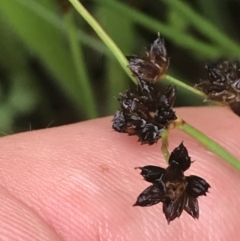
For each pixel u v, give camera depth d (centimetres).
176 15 11
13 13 11
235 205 9
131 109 7
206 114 9
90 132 9
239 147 9
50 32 11
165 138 7
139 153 9
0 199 7
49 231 7
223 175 9
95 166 8
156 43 8
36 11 10
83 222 8
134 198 8
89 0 12
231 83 8
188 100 12
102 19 11
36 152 9
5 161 8
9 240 7
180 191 7
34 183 8
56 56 11
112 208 8
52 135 9
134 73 7
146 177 7
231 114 9
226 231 9
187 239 8
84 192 8
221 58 11
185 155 7
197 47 10
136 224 8
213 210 9
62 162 8
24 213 7
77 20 11
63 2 9
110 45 8
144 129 7
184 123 7
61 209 8
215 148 7
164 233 8
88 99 10
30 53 12
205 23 10
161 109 7
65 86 12
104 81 13
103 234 8
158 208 8
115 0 10
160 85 11
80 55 10
